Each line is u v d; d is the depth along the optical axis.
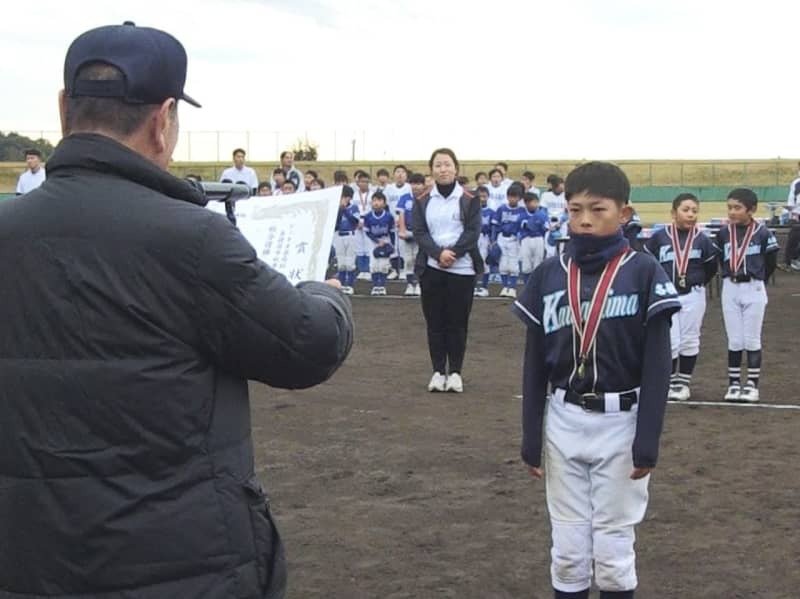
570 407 3.98
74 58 2.35
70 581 2.22
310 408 8.86
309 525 5.79
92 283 2.24
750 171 52.75
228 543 2.29
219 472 2.31
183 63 2.43
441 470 6.88
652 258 3.99
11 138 46.72
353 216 19.25
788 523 5.74
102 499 2.21
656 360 3.85
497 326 14.59
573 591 4.07
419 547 5.44
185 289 2.26
